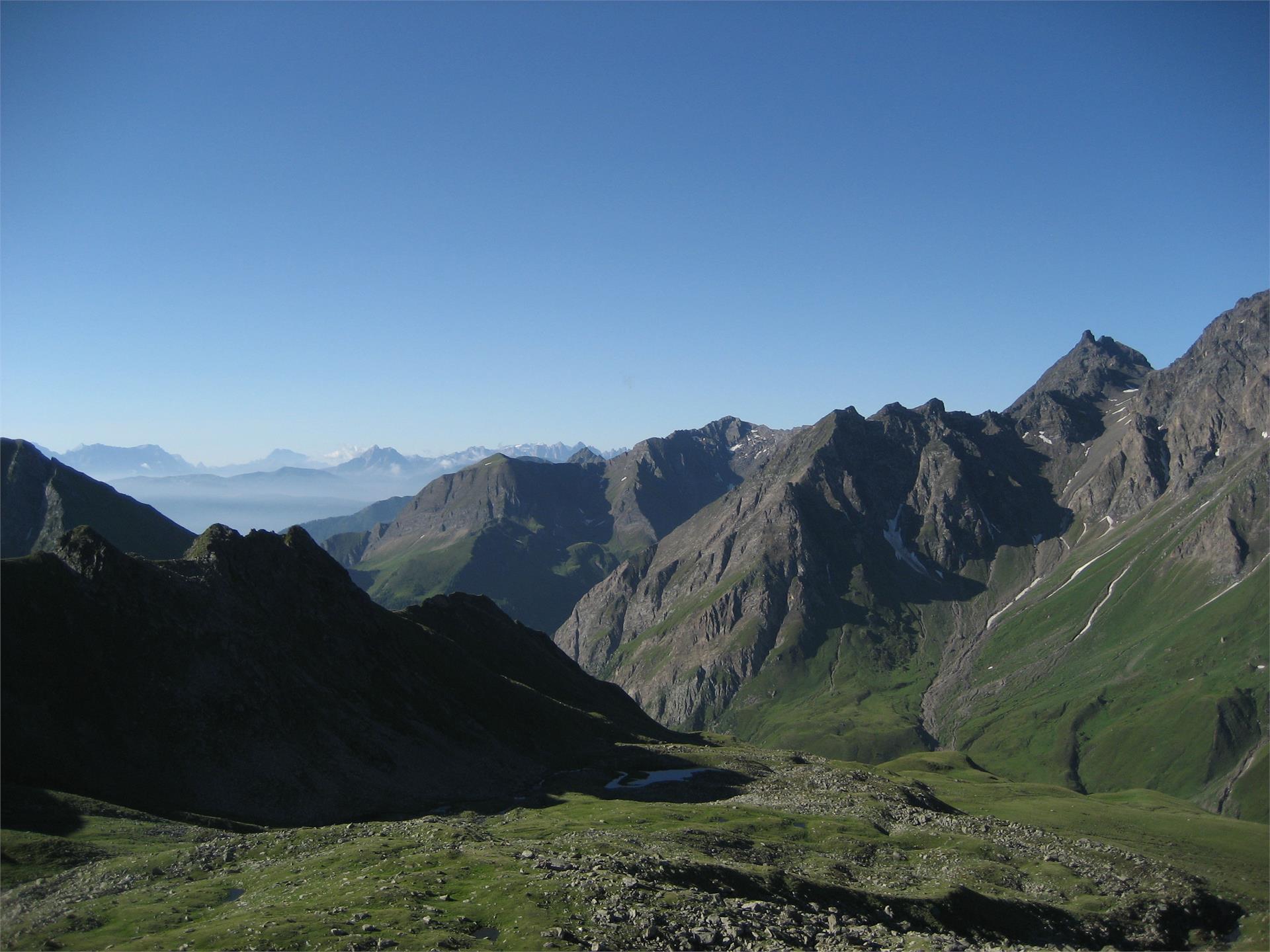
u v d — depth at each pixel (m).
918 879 136.62
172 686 158.38
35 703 139.75
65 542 168.25
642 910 82.06
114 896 89.62
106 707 147.12
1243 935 155.62
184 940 72.38
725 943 78.81
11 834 104.88
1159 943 139.88
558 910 80.31
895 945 90.69
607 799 181.75
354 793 161.38
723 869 103.31
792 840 152.00
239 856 104.81
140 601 166.75
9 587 152.00
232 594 187.12
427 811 163.50
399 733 189.50
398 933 72.31
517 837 130.50
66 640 151.50
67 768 133.12
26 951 74.69
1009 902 129.88
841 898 109.62
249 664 173.88
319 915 76.56
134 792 136.38
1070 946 123.06
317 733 171.62
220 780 148.62
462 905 81.31
